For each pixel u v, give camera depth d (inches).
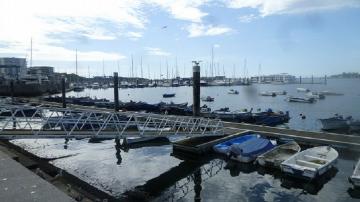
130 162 876.0
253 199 608.4
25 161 508.7
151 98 3831.2
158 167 829.2
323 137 1002.7
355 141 941.8
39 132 694.5
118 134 786.8
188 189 666.2
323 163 741.3
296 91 5073.8
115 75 1765.5
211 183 705.0
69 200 182.5
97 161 882.1
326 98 3627.0
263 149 874.1
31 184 206.5
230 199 609.3
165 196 626.5
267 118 1660.9
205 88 5925.2
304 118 1863.9
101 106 2253.9
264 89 5787.4
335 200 603.5
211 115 1680.6
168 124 1132.5
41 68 5354.3
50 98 2620.6
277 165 757.9
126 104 2153.1
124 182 700.0
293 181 708.0
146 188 666.2
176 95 4320.9
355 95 4111.7
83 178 703.7
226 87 6338.6
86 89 5767.7
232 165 839.7
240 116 1659.7
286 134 1050.1
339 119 1509.6
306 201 598.9
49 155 941.8
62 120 799.7
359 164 703.1
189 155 922.7
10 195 187.0
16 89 3206.2
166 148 1048.2
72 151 997.8
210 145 933.8
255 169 804.6
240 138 997.8
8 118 868.0
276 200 604.4
